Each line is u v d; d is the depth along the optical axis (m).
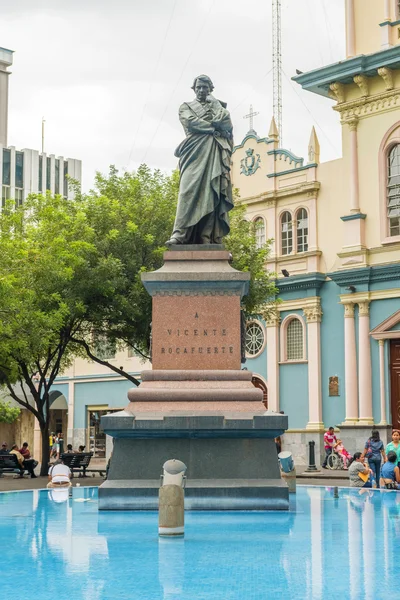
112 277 23.62
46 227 24.86
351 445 31.66
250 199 37.16
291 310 35.19
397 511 11.12
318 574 6.48
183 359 11.88
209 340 11.92
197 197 12.52
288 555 7.35
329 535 8.60
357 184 33.19
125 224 25.16
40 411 26.67
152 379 11.68
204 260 12.20
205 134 12.71
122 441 11.18
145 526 9.38
